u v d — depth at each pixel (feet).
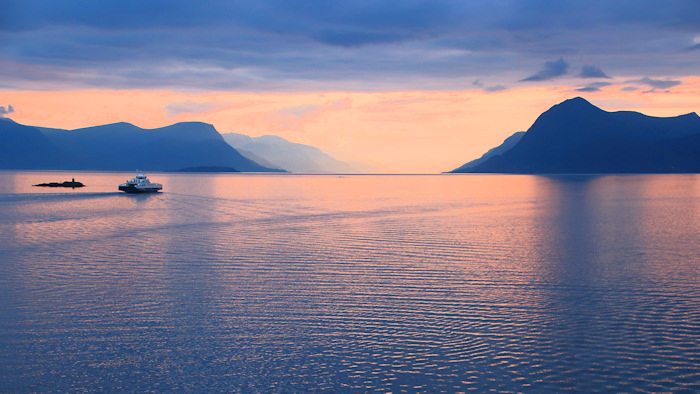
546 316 66.28
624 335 59.67
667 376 49.90
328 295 76.38
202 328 62.34
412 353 55.42
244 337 59.62
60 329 61.72
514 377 50.03
